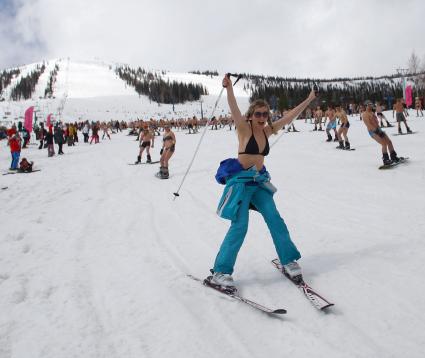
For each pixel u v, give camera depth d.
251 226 5.62
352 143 16.53
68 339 2.80
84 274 4.03
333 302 3.20
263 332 2.84
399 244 4.38
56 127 21.17
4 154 21.50
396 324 2.82
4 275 3.98
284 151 15.52
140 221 6.27
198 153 17.89
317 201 7.05
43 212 7.16
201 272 4.03
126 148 23.77
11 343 2.76
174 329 2.91
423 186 7.58
